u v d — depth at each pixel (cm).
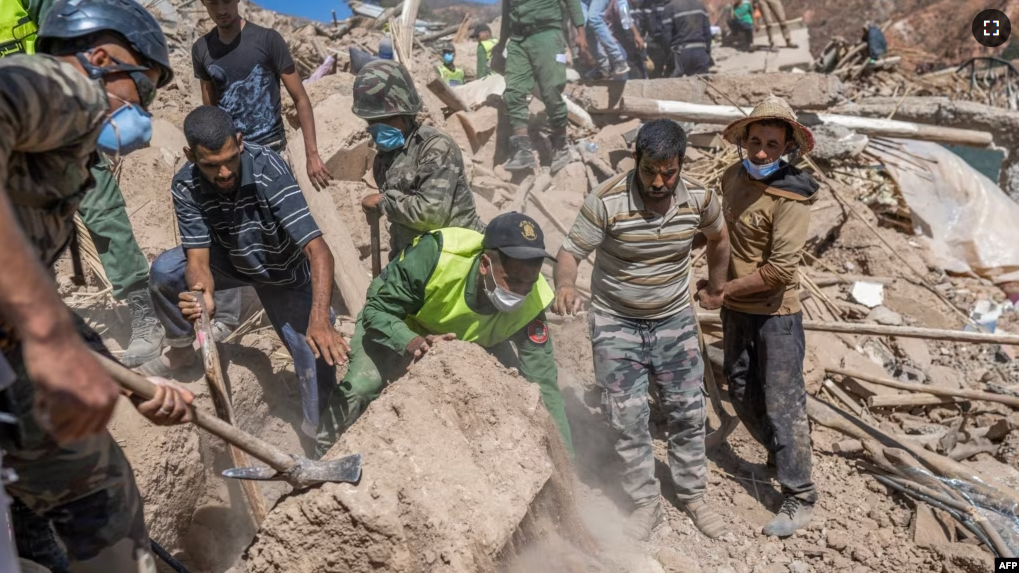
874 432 538
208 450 369
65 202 215
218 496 372
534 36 740
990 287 853
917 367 660
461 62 1200
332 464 260
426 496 268
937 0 2653
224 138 330
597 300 417
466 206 431
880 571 425
